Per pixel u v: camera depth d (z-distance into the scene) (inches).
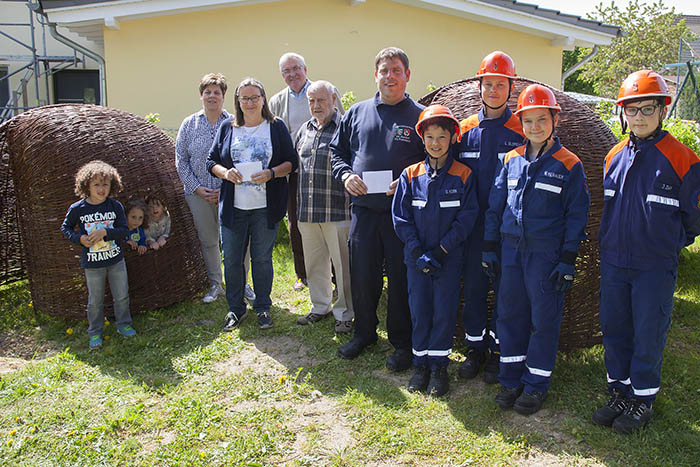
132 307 201.8
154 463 119.6
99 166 172.6
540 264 130.0
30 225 196.9
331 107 177.0
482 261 141.5
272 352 173.5
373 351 171.9
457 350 169.6
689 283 227.9
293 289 233.9
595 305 162.7
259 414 137.6
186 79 370.6
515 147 142.3
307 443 125.1
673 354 167.2
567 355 163.9
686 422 130.2
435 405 139.3
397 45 394.0
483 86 141.7
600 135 162.2
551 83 413.4
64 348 181.5
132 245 196.5
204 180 209.0
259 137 183.2
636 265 123.2
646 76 117.6
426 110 140.0
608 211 128.3
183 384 154.1
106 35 359.3
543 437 125.5
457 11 387.2
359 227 159.9
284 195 189.2
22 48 511.2
